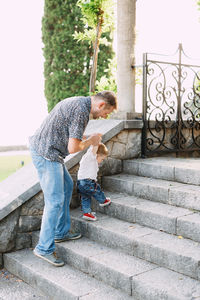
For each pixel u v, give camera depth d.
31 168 4.53
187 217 3.19
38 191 3.81
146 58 4.68
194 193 3.43
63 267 3.30
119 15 4.92
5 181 4.39
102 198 3.76
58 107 3.18
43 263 3.41
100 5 5.70
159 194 3.75
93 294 2.77
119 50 4.96
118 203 3.75
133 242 3.13
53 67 9.25
